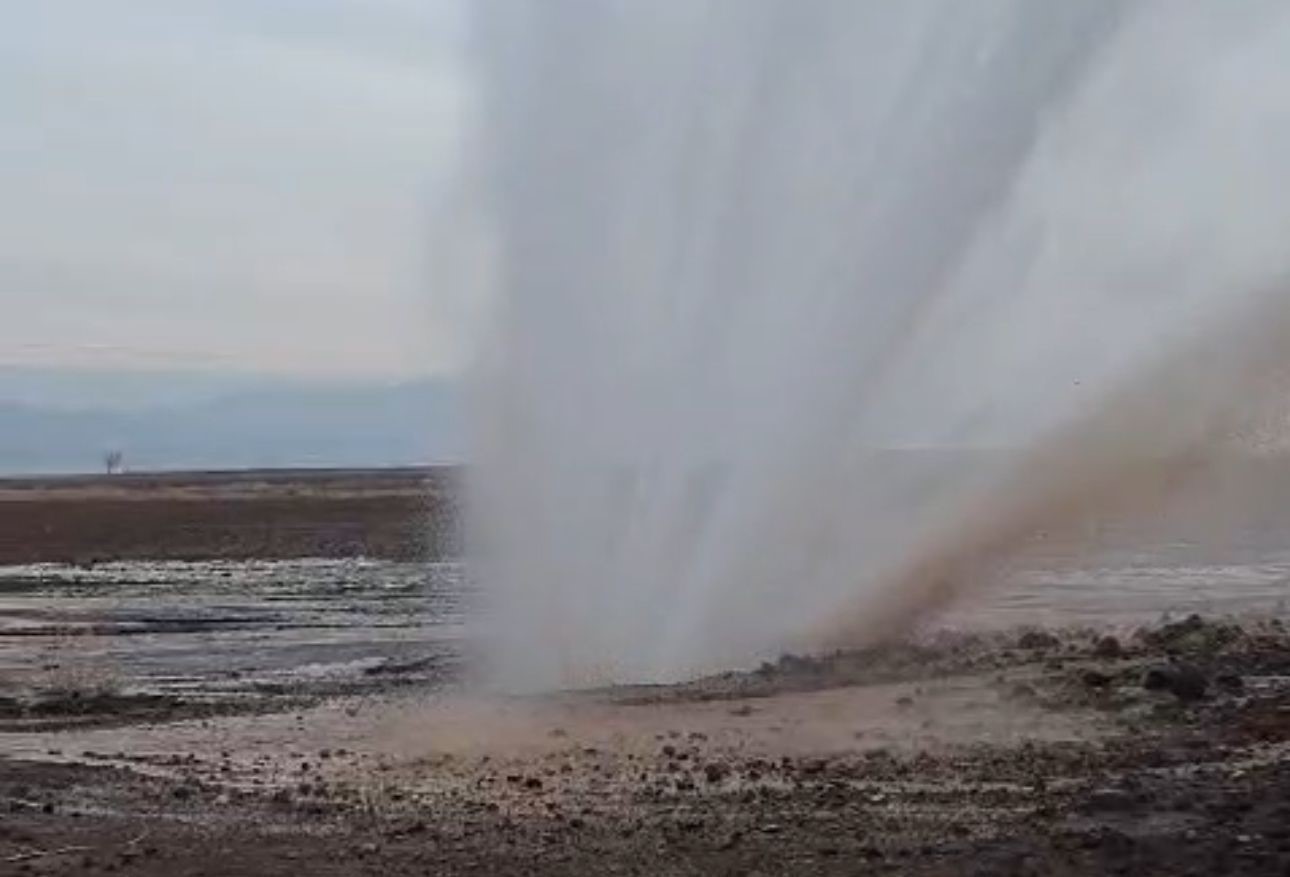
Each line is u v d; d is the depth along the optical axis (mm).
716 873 11117
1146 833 11680
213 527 62625
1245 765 13758
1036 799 12859
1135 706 16344
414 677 21844
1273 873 10633
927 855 11367
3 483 132000
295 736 17375
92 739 17719
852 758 14570
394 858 11805
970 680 17875
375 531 58125
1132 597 26953
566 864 11484
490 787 14086
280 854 12039
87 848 12414
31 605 35375
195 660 25406
